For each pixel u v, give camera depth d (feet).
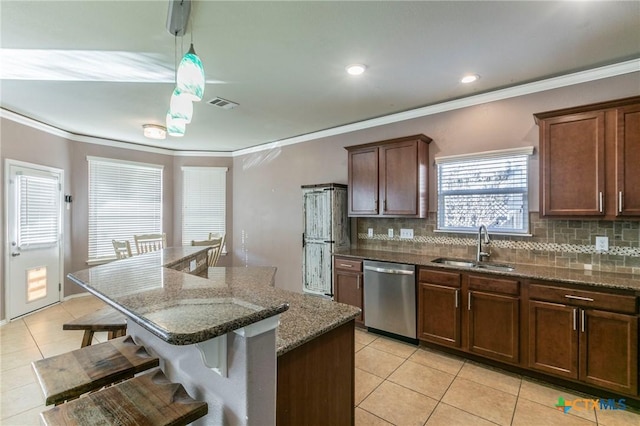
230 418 3.26
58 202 14.78
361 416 6.90
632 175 7.54
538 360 8.04
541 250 9.55
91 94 10.36
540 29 6.84
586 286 7.39
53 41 7.18
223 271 9.11
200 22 6.47
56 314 13.28
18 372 8.63
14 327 11.83
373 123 13.19
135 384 3.71
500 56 8.03
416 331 10.23
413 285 10.26
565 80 9.05
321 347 4.37
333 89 10.11
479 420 6.77
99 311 6.59
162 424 3.05
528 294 8.18
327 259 13.02
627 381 6.96
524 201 9.87
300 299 5.72
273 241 17.60
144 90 10.01
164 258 6.97
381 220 13.07
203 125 14.17
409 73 8.98
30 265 13.33
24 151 13.00
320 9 6.12
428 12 6.26
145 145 18.24
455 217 11.23
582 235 8.95
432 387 8.02
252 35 7.00
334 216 12.98
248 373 3.00
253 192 18.70
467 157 10.77
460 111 11.01
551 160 8.54
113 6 5.96
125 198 17.53
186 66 5.38
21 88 9.85
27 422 6.67
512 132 9.99
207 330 2.59
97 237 16.49
